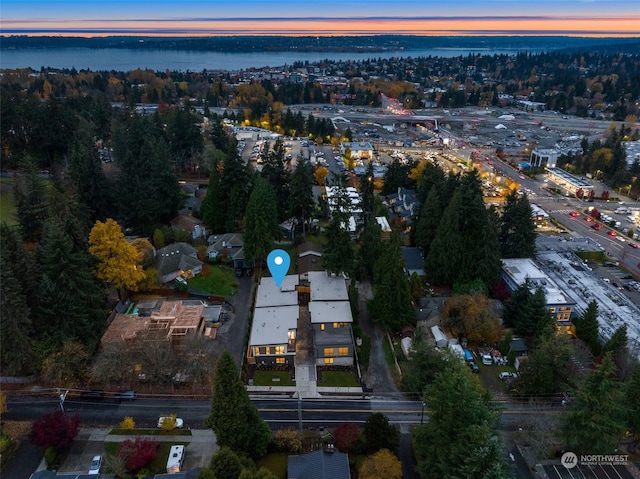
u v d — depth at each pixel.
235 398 43.69
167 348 57.50
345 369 61.56
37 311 56.41
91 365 57.31
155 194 90.00
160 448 48.44
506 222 88.56
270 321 64.31
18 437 49.00
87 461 46.75
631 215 128.00
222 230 94.62
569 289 82.31
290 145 187.50
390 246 67.50
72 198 77.06
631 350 62.22
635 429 48.47
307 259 84.00
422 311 70.62
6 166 111.00
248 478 37.12
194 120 134.50
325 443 49.69
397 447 48.31
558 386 56.75
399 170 127.62
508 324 70.62
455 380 41.00
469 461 37.62
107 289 70.50
